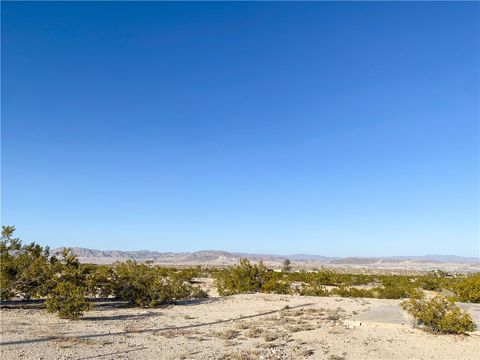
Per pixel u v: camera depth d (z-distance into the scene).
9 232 19.36
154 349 11.62
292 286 35.53
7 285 18.61
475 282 21.52
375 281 48.88
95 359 10.26
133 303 21.45
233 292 29.22
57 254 21.41
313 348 11.95
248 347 12.02
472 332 13.69
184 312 19.30
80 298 16.59
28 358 9.98
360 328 14.88
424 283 34.84
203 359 10.59
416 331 14.16
